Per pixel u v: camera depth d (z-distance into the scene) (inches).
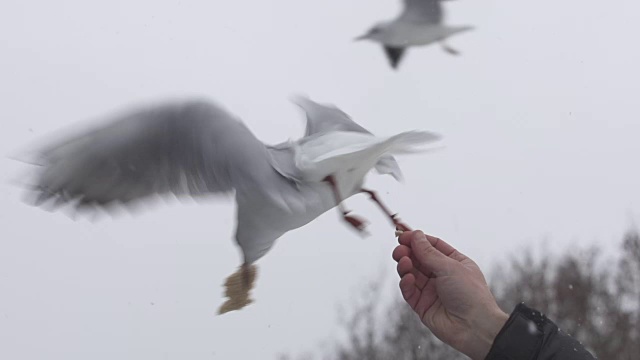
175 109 89.5
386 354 295.4
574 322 311.0
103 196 90.2
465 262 90.5
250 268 93.3
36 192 88.2
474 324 87.5
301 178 89.8
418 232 90.6
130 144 89.1
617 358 303.4
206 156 89.9
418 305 89.8
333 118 96.8
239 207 90.1
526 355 81.7
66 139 87.4
